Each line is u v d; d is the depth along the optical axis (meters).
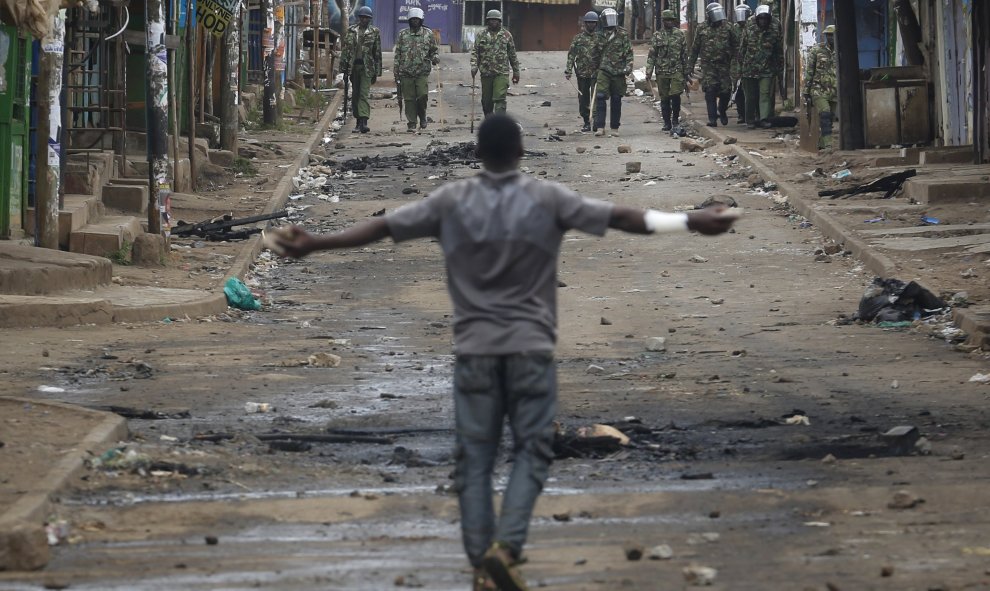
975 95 51.56
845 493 15.02
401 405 21.86
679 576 11.77
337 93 93.94
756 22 70.81
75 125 52.34
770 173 54.91
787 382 23.39
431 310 34.38
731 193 53.03
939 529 13.41
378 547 13.19
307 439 18.98
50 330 29.66
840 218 44.44
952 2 56.38
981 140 51.38
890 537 13.12
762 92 71.25
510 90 93.31
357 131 75.31
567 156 63.06
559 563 12.39
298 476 16.67
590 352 27.48
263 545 13.31
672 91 71.81
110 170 47.53
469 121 78.69
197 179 54.59
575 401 21.88
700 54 73.00
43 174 37.03
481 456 10.79
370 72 74.94
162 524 14.16
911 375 23.86
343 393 22.95
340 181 58.50
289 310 34.66
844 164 55.53
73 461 16.08
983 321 27.48
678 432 19.36
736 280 37.50
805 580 11.53
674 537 13.34
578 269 40.00
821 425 19.61
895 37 70.12
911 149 54.16
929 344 27.48
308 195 55.06
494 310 10.70
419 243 46.16
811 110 61.59
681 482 16.08
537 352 10.64
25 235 39.44
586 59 71.88
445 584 11.68
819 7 75.00
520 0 147.75
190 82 54.03
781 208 49.47
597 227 10.66
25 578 11.95
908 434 17.77
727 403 21.47
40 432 17.72
